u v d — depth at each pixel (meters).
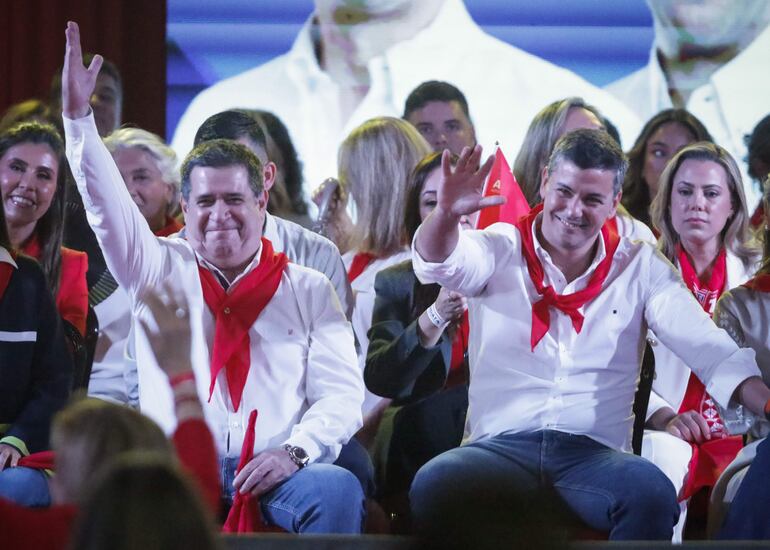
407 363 12.60
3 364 11.26
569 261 11.12
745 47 16.12
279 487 10.51
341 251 14.72
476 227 12.74
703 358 10.91
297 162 16.08
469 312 11.37
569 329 11.02
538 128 14.84
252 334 11.13
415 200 13.90
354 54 16.20
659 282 11.21
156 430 6.30
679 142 15.85
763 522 10.62
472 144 16.17
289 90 16.22
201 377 10.98
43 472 10.76
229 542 8.27
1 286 11.34
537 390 10.96
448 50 16.23
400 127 14.73
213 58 16.25
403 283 13.46
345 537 8.30
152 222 14.03
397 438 13.05
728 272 14.03
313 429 10.80
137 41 16.25
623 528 10.23
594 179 10.84
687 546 8.22
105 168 10.78
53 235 12.86
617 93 16.20
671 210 13.95
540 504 4.87
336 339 11.35
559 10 16.20
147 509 4.57
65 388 11.52
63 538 5.87
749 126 16.08
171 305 7.97
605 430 10.99
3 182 12.66
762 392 10.68
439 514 4.85
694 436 12.33
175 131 16.28
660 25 16.17
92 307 13.19
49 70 16.12
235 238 11.16
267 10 16.19
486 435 11.04
